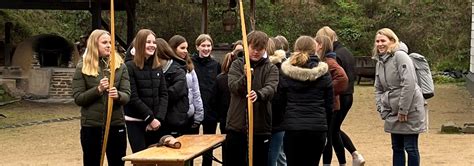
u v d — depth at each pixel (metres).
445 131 13.25
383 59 7.26
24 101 20.23
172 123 7.14
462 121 15.53
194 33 29.73
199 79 7.81
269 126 6.61
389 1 32.84
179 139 6.90
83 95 6.31
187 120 7.36
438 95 22.62
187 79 7.39
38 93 21.05
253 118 6.48
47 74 21.11
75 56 22.12
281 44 8.00
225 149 6.67
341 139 8.41
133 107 6.85
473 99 21.17
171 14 29.77
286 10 32.53
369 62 27.34
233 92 6.52
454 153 10.36
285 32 32.00
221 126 7.72
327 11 33.22
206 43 7.86
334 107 7.64
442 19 31.28
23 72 21.31
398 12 32.28
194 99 7.50
